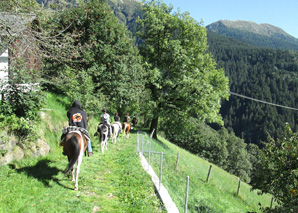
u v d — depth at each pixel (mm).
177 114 27094
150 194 7824
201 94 24391
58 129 12258
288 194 8570
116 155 12977
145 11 27266
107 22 20344
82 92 16422
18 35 8289
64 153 7785
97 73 19844
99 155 12453
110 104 24406
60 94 18016
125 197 7375
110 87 21141
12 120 9023
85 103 16156
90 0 19797
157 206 7090
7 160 8312
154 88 27547
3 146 8375
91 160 11109
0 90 9180
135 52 25234
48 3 9000
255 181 10258
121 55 21906
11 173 7566
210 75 26328
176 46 24625
